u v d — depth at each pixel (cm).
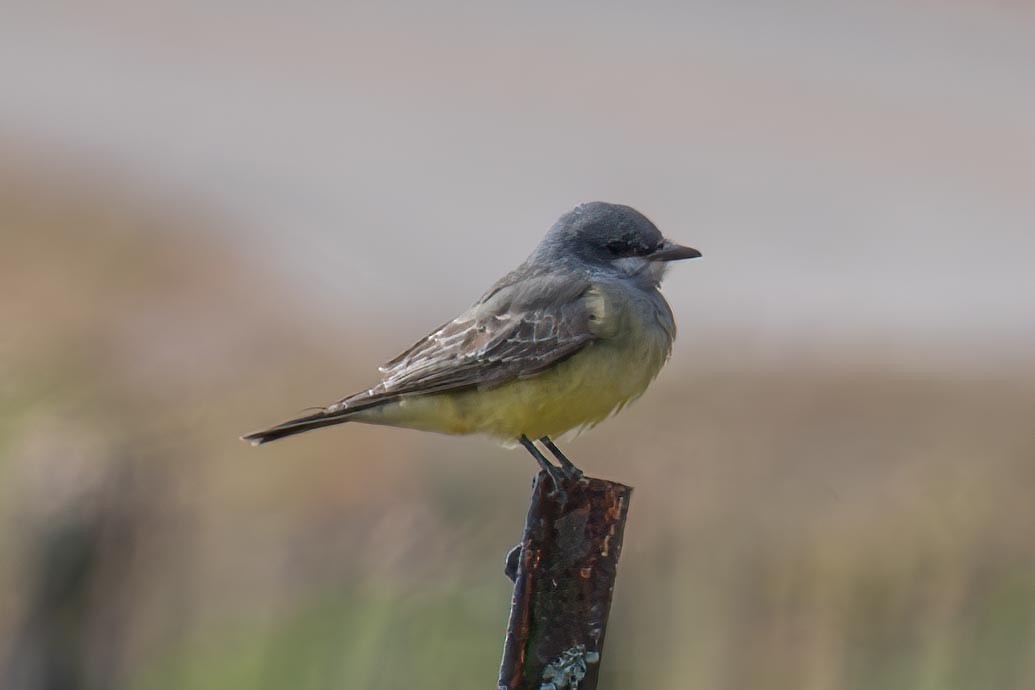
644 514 1060
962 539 1043
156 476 1089
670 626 1017
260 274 2331
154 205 2664
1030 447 1419
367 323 2181
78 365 1723
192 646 1080
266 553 1123
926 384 1727
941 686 1006
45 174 2814
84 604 1038
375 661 1057
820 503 1129
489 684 1041
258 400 1750
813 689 1009
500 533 1084
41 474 1046
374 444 1532
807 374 1695
